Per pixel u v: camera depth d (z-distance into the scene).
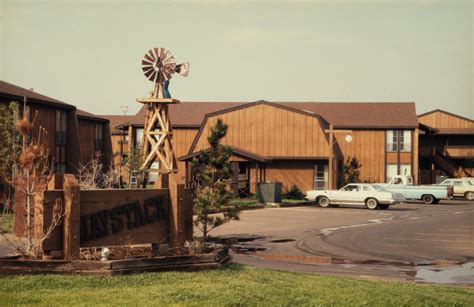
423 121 66.38
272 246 20.12
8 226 19.11
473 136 65.94
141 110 57.44
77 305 9.38
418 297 11.34
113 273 11.53
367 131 57.53
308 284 12.03
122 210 12.57
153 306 9.46
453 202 48.53
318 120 48.22
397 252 19.12
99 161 47.78
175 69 34.09
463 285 13.82
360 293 11.37
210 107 59.84
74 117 41.16
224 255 13.82
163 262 12.27
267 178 49.22
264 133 48.97
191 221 13.95
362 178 57.34
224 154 16.16
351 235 23.50
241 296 10.32
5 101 32.34
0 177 20.91
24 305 9.34
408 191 46.72
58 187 12.12
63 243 11.89
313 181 48.81
